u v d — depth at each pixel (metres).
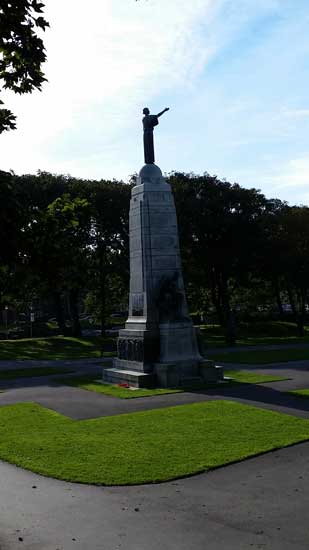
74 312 65.81
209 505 11.72
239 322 78.25
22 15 9.30
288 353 43.44
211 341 60.09
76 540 10.12
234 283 77.31
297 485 12.84
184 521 10.90
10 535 10.41
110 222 58.47
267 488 12.69
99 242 58.56
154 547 9.74
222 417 19.72
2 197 8.70
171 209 30.06
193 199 60.34
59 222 9.56
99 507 11.73
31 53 9.63
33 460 15.01
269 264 65.06
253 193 63.38
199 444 16.25
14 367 40.03
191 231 60.19
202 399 23.69
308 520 10.83
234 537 10.10
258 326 72.44
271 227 65.00
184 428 18.22
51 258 9.33
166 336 28.39
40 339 61.50
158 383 27.66
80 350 53.59
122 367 30.38
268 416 19.77
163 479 13.33
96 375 33.41
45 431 18.38
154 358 28.69
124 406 22.62
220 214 60.56
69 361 44.03
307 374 30.86
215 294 74.69
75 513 11.43
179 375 27.92
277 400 23.05
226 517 11.06
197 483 13.12
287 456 15.15
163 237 29.72
